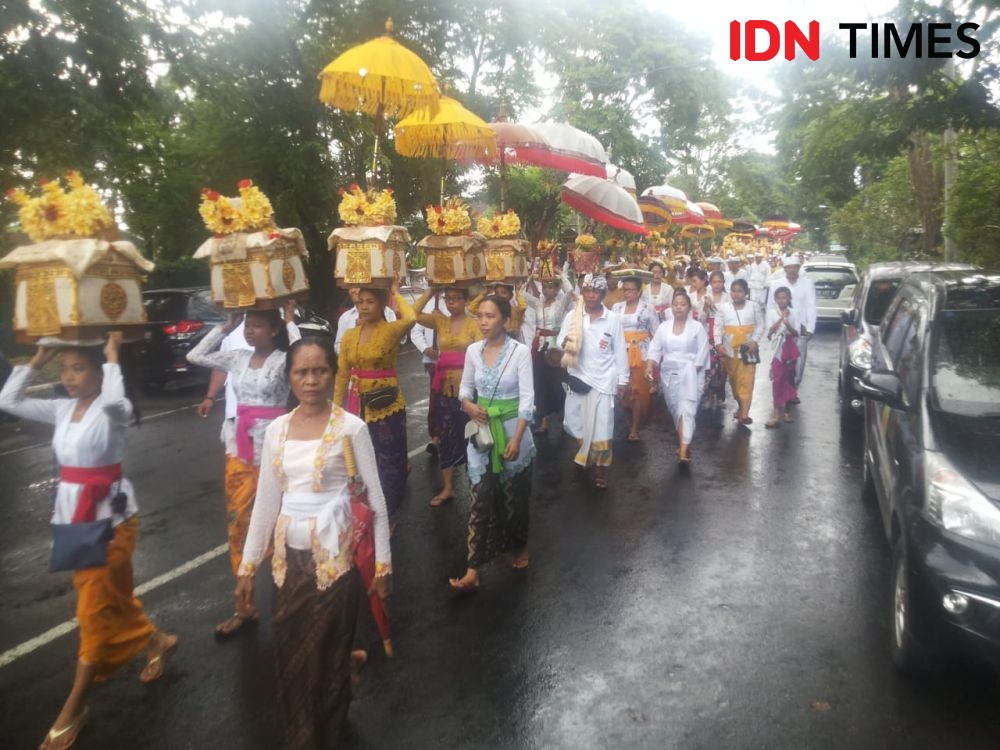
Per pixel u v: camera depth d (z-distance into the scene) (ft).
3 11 32.32
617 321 22.12
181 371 39.06
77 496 11.46
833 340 56.95
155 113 42.57
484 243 23.34
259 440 14.15
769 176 150.92
